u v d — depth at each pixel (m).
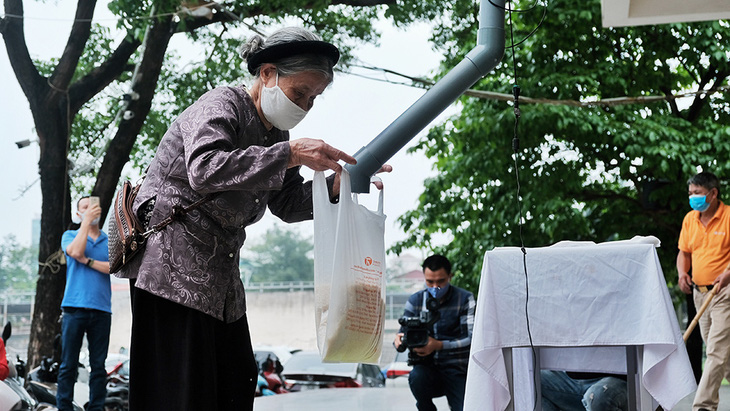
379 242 2.45
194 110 2.18
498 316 3.30
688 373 3.14
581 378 3.81
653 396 3.19
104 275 5.65
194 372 2.12
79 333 5.56
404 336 4.99
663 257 12.00
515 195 11.52
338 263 2.33
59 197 11.11
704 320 5.93
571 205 11.35
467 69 3.70
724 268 5.79
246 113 2.21
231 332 2.32
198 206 2.15
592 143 11.43
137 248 2.14
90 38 11.62
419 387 5.00
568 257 3.28
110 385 10.82
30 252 52.72
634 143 11.13
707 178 5.82
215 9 10.97
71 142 11.59
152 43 11.10
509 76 11.76
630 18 6.41
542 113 11.01
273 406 7.47
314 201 2.38
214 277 2.16
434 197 12.61
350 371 19.56
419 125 3.51
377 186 2.60
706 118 12.19
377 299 2.41
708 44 11.40
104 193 11.23
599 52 11.90
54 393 6.33
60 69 11.08
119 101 11.55
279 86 2.19
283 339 44.06
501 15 3.85
